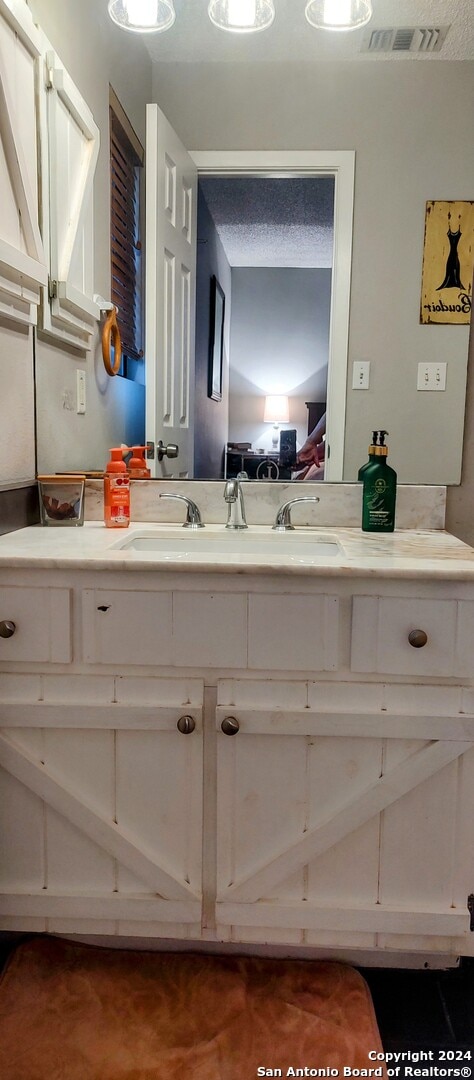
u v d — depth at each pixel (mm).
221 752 1129
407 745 1115
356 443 1668
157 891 1174
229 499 1552
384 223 1623
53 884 1194
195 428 1702
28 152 1288
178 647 1113
